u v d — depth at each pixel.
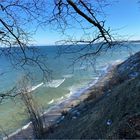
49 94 42.09
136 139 9.62
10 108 33.31
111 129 11.83
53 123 24.67
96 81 48.84
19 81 18.08
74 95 42.12
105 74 50.06
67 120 22.30
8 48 4.59
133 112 11.77
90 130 13.95
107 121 13.12
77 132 15.68
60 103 37.12
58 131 20.08
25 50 4.64
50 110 32.88
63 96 41.97
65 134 17.53
